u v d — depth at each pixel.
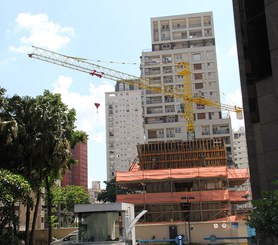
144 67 116.69
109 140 181.50
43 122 32.41
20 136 31.17
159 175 56.28
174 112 110.94
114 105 184.50
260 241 16.45
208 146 65.19
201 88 112.94
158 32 122.50
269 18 15.20
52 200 40.16
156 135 107.69
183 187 61.22
